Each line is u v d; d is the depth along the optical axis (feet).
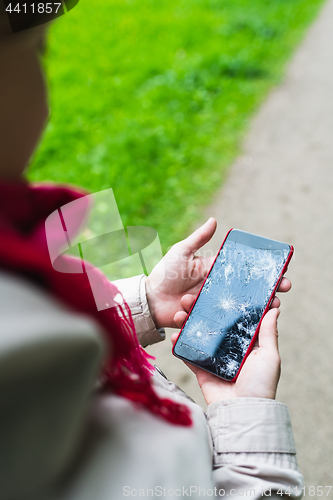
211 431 2.42
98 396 1.75
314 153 12.32
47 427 1.11
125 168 11.71
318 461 5.92
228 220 10.24
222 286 3.82
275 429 2.37
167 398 2.04
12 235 1.18
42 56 1.34
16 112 1.24
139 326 3.50
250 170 11.90
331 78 16.33
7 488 1.12
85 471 1.43
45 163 12.51
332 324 7.63
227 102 15.03
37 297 1.09
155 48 19.15
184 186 11.30
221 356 3.57
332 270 8.63
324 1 25.53
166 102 15.05
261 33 20.45
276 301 3.76
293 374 6.95
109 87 16.22
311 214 10.12
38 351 0.97
